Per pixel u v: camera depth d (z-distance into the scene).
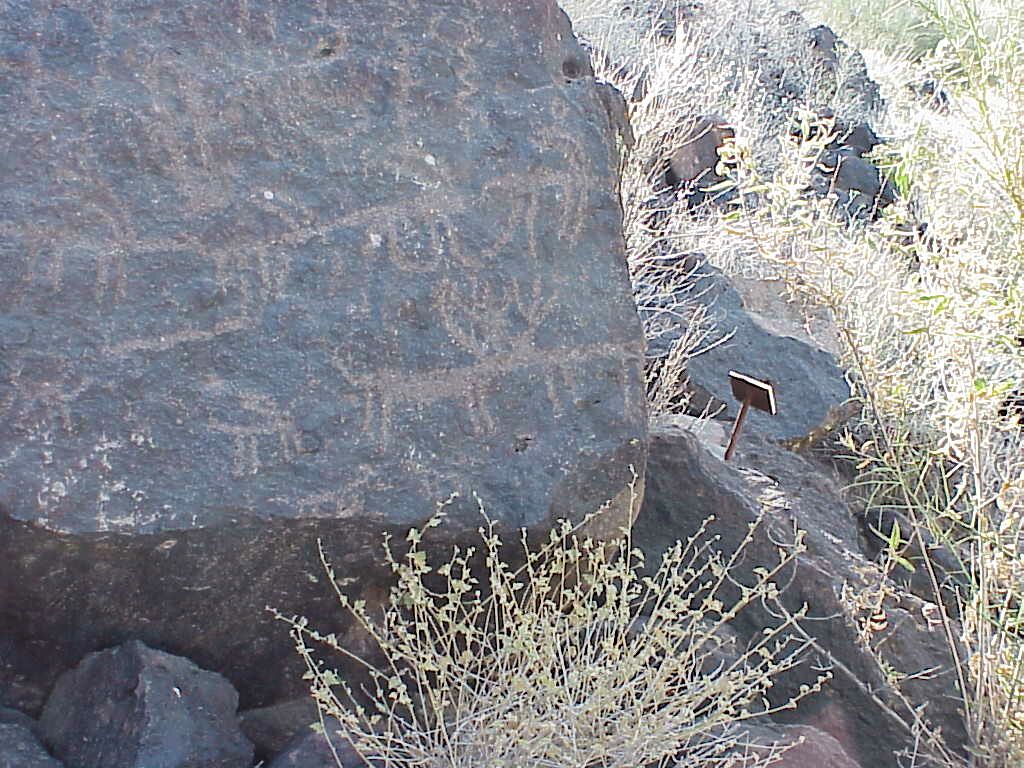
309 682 2.48
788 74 7.51
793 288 3.20
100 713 2.19
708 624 2.87
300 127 2.60
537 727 2.20
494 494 2.47
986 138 2.98
